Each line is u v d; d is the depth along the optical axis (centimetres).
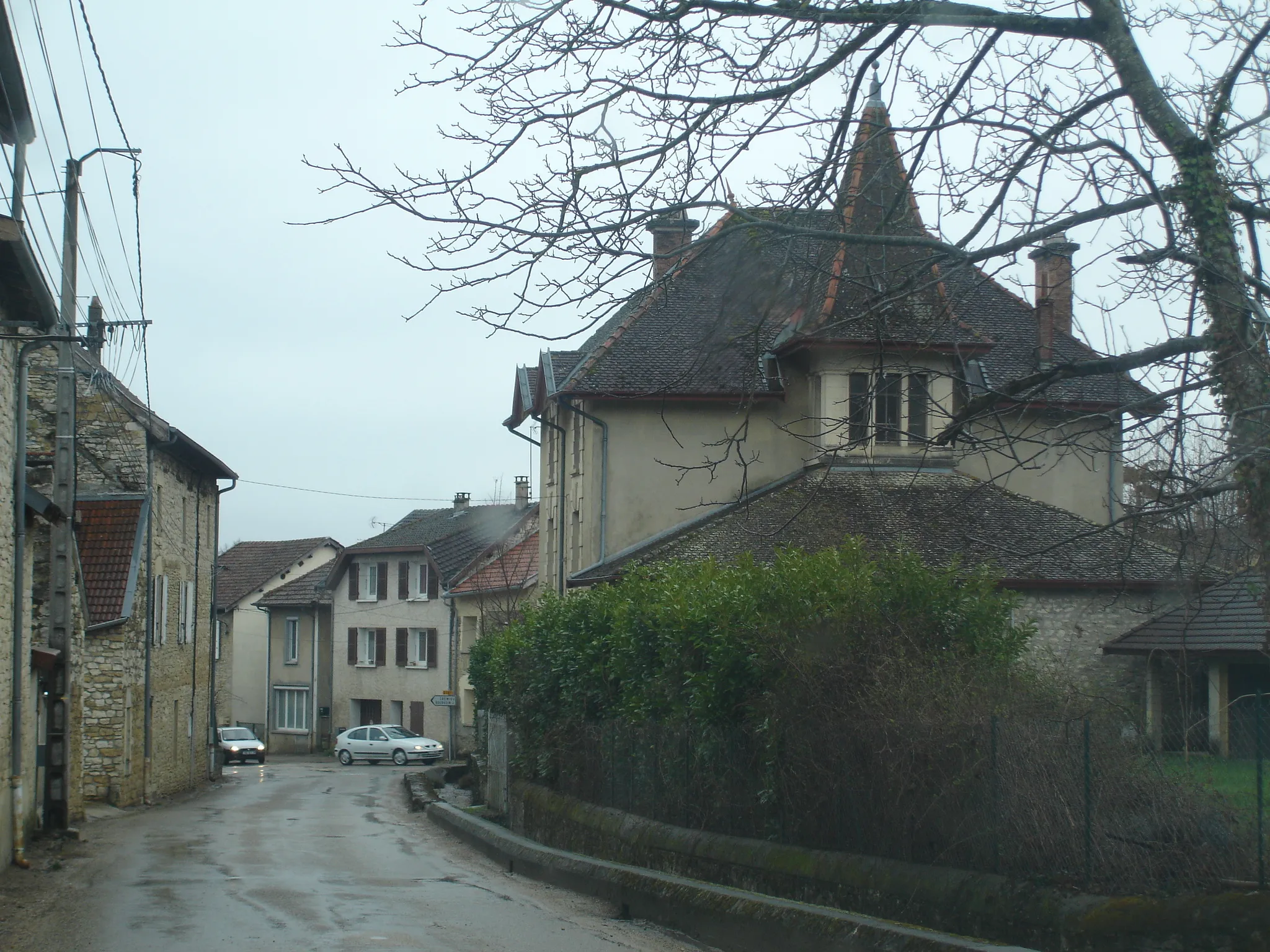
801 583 1191
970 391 966
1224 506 873
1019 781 868
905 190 923
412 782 3559
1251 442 797
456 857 1752
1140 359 848
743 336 924
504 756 2255
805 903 1038
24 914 1151
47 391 2672
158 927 1078
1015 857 863
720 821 1270
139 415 3005
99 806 2700
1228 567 950
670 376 1080
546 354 2944
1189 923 729
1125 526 952
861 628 1090
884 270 920
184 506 3488
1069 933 786
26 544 1636
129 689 2816
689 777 1348
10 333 1446
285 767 5178
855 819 1037
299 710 6388
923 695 985
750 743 1216
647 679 1506
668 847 1322
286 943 1002
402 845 1914
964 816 918
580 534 2736
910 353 955
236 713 6894
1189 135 845
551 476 3138
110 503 2925
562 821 1728
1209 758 840
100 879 1428
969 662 1033
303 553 7100
